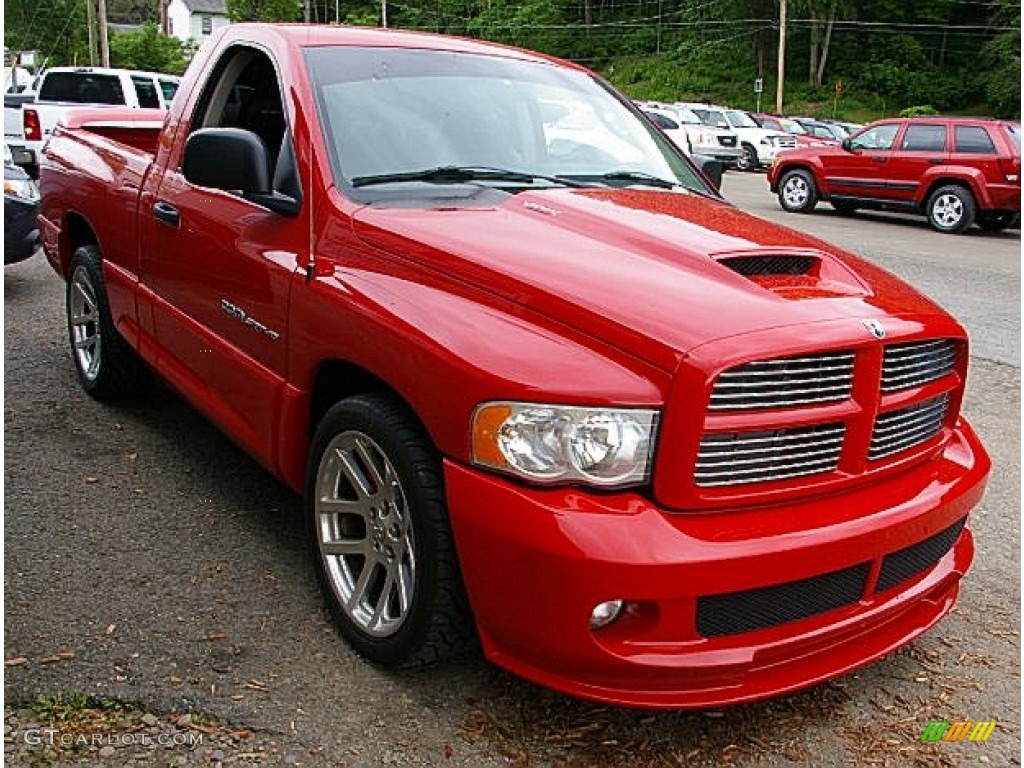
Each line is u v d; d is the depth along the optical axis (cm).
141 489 439
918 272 1152
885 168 1709
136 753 273
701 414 254
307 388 342
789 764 287
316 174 349
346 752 278
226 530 404
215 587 360
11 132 1662
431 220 323
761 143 3005
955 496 307
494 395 262
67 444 486
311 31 411
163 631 330
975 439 345
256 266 363
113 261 506
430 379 278
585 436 257
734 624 265
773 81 6272
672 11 7119
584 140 418
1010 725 312
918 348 301
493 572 265
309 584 365
